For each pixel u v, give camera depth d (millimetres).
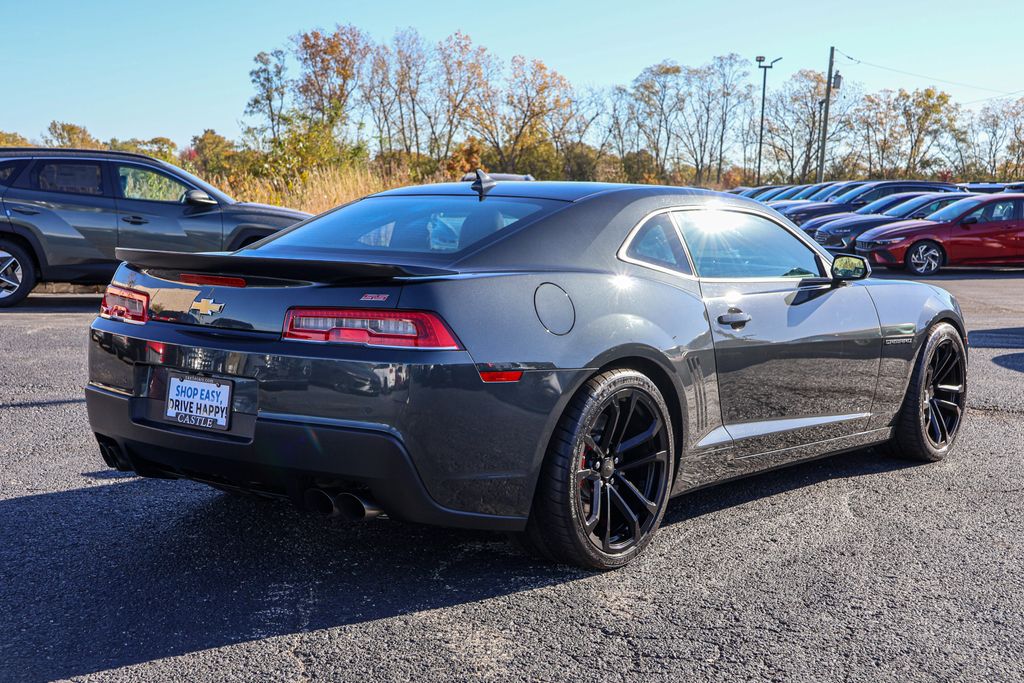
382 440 2643
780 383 3771
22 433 4734
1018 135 67500
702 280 3514
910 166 70188
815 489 4164
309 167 17625
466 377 2721
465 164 36031
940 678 2439
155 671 2389
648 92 65125
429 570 3107
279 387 2717
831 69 51219
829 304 4027
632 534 3205
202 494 3857
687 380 3336
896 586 3064
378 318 2682
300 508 2859
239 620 2699
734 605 2885
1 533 3361
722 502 3949
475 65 54594
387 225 3334
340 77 55406
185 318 2926
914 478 4367
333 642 2574
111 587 2914
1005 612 2875
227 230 9891
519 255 3037
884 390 4352
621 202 3408
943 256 16531
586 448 3020
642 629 2699
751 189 33375
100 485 3945
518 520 2930
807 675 2439
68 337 7633
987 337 8953
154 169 9812
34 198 9359
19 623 2652
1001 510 3900
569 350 2926
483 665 2457
